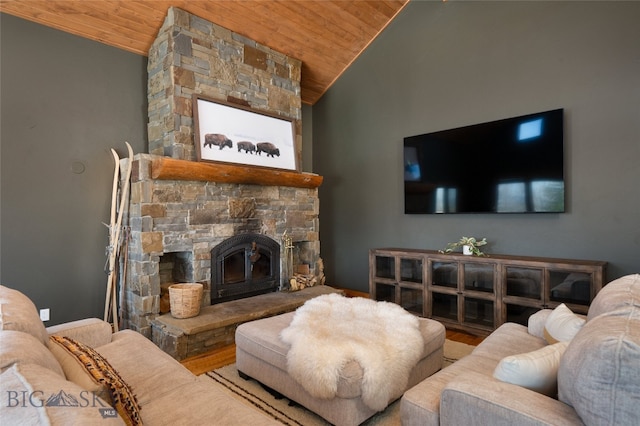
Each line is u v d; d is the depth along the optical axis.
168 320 3.06
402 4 4.36
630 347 0.87
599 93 3.08
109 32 3.44
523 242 3.53
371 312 2.42
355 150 5.00
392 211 4.59
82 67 3.40
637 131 2.92
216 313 3.26
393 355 1.87
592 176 3.13
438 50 4.11
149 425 1.23
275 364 2.09
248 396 2.25
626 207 2.97
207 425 1.23
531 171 3.38
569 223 3.25
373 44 4.74
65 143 3.30
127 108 3.68
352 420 1.74
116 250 3.35
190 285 3.32
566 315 1.83
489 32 3.72
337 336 1.99
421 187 4.18
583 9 3.15
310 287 4.38
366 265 4.89
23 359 0.91
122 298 3.32
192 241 3.45
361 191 4.93
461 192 3.84
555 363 1.25
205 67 3.64
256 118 4.07
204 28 3.64
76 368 1.28
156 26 3.54
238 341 2.40
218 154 3.67
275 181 4.08
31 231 3.13
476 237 3.84
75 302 3.35
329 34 4.37
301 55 4.56
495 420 1.10
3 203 3.00
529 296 3.12
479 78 3.79
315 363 1.79
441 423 1.26
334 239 5.29
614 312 1.17
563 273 2.96
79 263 3.38
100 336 1.97
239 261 3.90
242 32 3.94
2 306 1.37
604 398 0.89
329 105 5.32
